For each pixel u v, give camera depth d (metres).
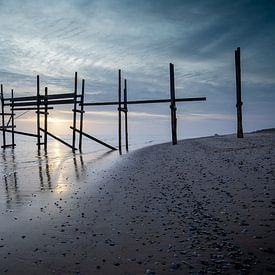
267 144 15.52
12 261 4.50
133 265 4.08
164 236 5.06
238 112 21.22
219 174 9.67
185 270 3.77
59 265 4.27
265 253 3.99
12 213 7.35
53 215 7.01
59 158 22.38
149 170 12.73
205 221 5.59
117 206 7.41
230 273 3.57
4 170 16.00
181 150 19.64
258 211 5.72
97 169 14.96
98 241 5.13
